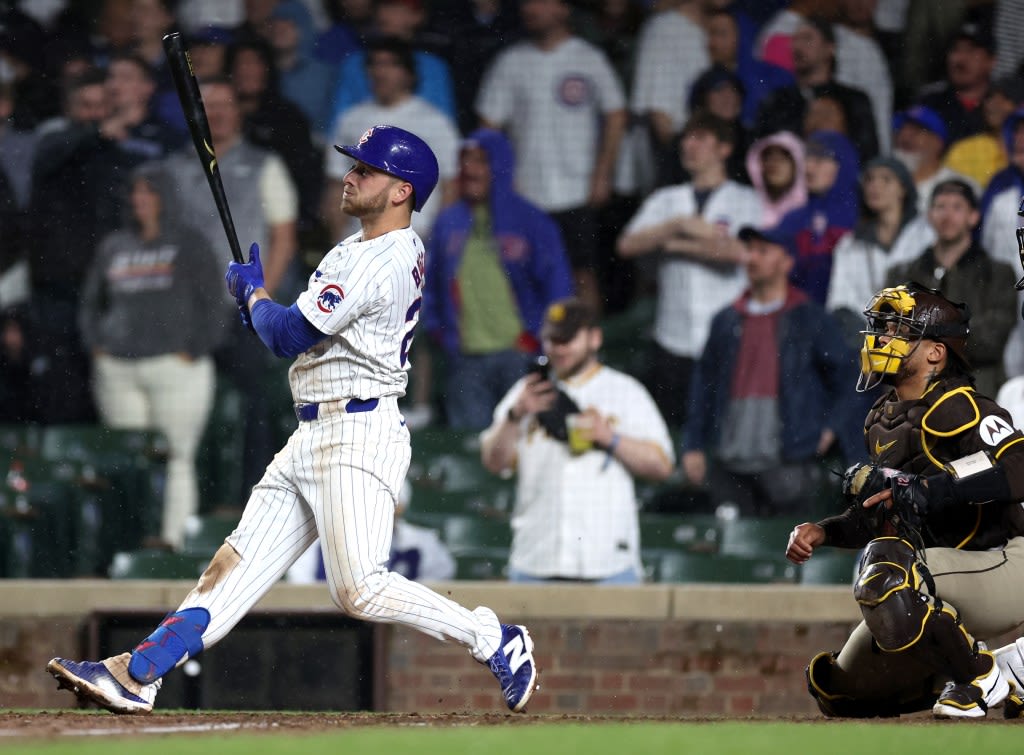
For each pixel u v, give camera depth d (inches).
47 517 1064.2
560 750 353.1
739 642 963.3
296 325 494.3
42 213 1116.5
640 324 1123.9
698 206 1135.0
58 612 944.9
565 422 1041.5
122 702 499.2
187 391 1097.4
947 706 507.5
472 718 511.2
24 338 1103.0
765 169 1137.4
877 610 504.1
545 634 959.0
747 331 1097.4
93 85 1133.1
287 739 382.9
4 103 1130.0
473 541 1061.1
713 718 536.1
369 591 503.5
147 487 1082.1
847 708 572.4
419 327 1122.7
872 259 1117.1
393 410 513.3
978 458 509.7
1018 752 365.1
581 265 1136.8
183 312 1105.4
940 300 537.6
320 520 505.4
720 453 1085.1
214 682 928.3
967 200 1122.0
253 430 1099.9
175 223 1116.5
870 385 545.6
